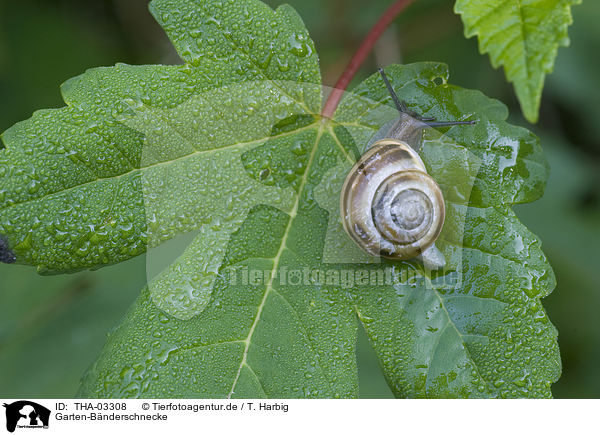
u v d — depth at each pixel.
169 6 0.29
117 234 0.29
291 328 0.29
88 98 0.29
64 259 0.28
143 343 0.29
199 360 0.29
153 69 0.29
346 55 0.36
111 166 0.29
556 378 0.29
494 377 0.29
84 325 0.34
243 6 0.29
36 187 0.28
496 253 0.29
